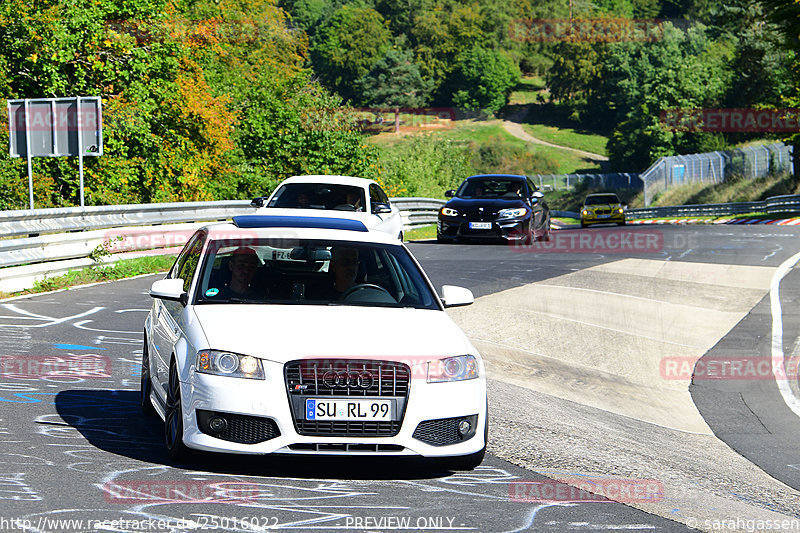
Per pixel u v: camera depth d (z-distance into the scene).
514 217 91.50
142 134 115.31
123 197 113.38
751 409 38.56
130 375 34.41
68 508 18.81
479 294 60.53
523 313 54.84
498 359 43.94
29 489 20.06
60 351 38.19
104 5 111.25
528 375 41.56
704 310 59.66
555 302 58.97
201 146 133.62
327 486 21.81
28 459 22.61
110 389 31.94
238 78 170.38
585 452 28.05
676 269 76.56
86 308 49.75
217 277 25.83
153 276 65.12
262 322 23.33
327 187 60.53
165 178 124.25
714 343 51.06
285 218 29.62
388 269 27.08
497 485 23.00
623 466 26.84
